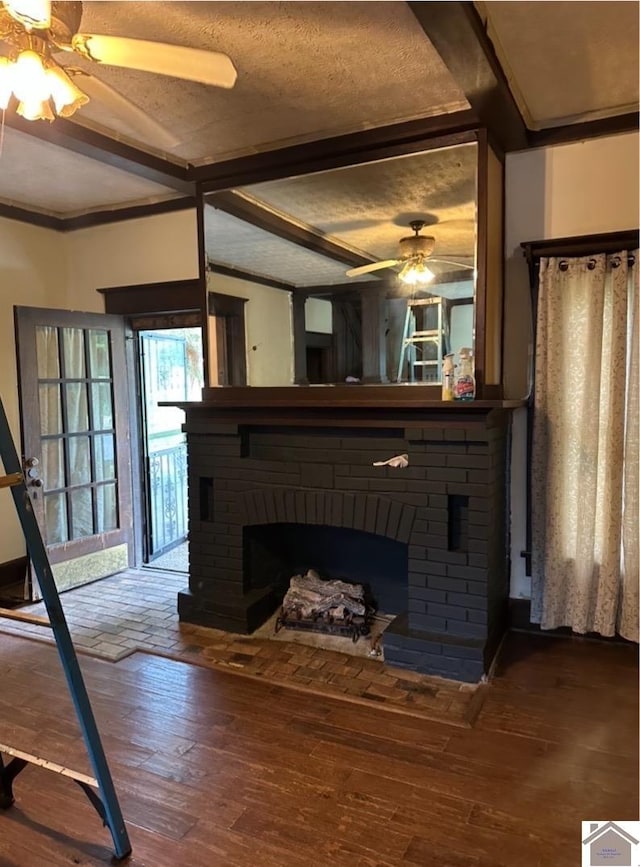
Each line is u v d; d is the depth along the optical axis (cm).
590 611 294
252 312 322
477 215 268
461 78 218
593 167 281
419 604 280
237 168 310
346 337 300
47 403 386
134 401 440
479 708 243
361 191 291
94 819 186
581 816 183
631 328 274
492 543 275
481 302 271
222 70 168
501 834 176
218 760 212
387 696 253
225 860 168
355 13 189
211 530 331
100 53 164
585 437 283
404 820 182
